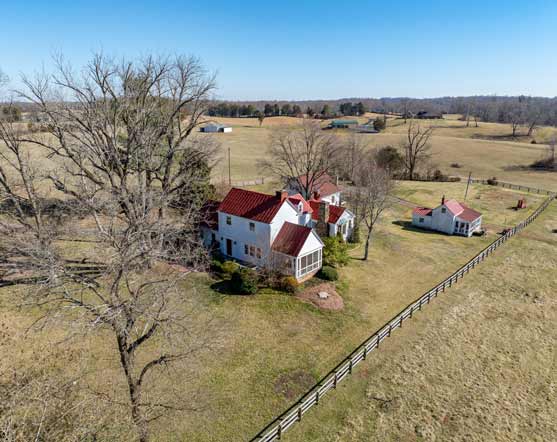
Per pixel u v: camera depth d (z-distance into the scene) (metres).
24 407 14.41
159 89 31.88
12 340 22.08
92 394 16.09
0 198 29.61
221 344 22.83
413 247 43.44
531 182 80.75
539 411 20.11
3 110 27.11
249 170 81.94
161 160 34.41
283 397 20.02
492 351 24.81
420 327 27.05
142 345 22.66
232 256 37.09
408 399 20.30
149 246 19.05
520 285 34.38
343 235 41.97
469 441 18.05
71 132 28.39
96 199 25.11
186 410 17.73
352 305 29.80
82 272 23.70
